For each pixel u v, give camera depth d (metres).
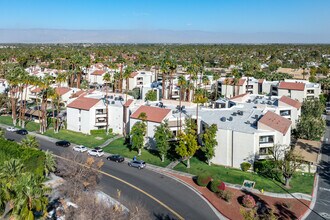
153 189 69.06
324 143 99.62
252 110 102.94
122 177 74.62
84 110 108.69
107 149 94.00
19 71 114.81
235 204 63.78
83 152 91.44
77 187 62.72
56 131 110.62
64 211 56.09
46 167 72.75
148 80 187.00
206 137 81.06
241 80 160.25
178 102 112.00
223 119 90.44
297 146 89.69
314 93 144.25
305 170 78.88
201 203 63.88
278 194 67.94
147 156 88.06
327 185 72.25
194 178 74.75
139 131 88.19
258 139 78.56
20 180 44.41
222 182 68.38
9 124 119.88
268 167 75.56
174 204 63.03
